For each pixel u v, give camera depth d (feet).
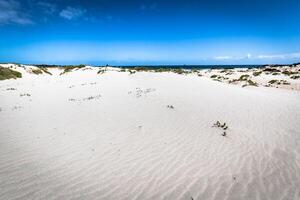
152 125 32.01
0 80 92.22
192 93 57.88
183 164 21.40
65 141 25.85
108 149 23.93
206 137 28.19
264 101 53.16
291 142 28.09
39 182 17.52
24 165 20.06
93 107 43.01
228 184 18.63
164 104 44.73
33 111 40.68
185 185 18.19
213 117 36.99
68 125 31.83
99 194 16.60
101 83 77.46
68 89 69.21
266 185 18.85
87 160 21.44
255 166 21.76
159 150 24.13
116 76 89.86
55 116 36.88
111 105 44.37
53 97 56.34
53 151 23.15
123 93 57.88
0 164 20.12
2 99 52.90
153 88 64.90
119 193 16.85
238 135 29.43
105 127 30.91
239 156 23.58
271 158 23.58
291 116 40.06
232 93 61.41
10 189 16.44
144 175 19.31
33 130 29.60
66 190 16.75
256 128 32.60
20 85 82.07
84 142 25.62
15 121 33.94
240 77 137.90
